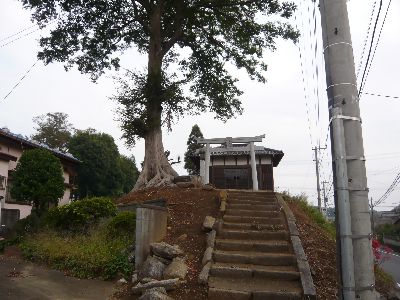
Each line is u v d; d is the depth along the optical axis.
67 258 8.00
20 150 16.58
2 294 6.19
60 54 15.91
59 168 11.26
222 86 17.59
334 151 3.69
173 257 7.48
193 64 18.20
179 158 15.74
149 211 8.07
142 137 14.98
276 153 23.52
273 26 16.78
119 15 16.30
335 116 3.71
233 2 16.03
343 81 3.81
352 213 3.56
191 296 6.23
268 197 12.05
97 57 17.03
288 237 8.59
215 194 11.84
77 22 15.82
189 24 17.06
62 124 38.44
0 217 13.56
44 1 14.68
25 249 8.81
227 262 7.52
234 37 17.34
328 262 7.52
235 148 21.70
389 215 63.16
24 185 10.52
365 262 3.46
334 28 3.95
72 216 9.77
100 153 31.03
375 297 3.42
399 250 42.00
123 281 7.03
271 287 6.46
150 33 15.92
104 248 8.23
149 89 14.14
